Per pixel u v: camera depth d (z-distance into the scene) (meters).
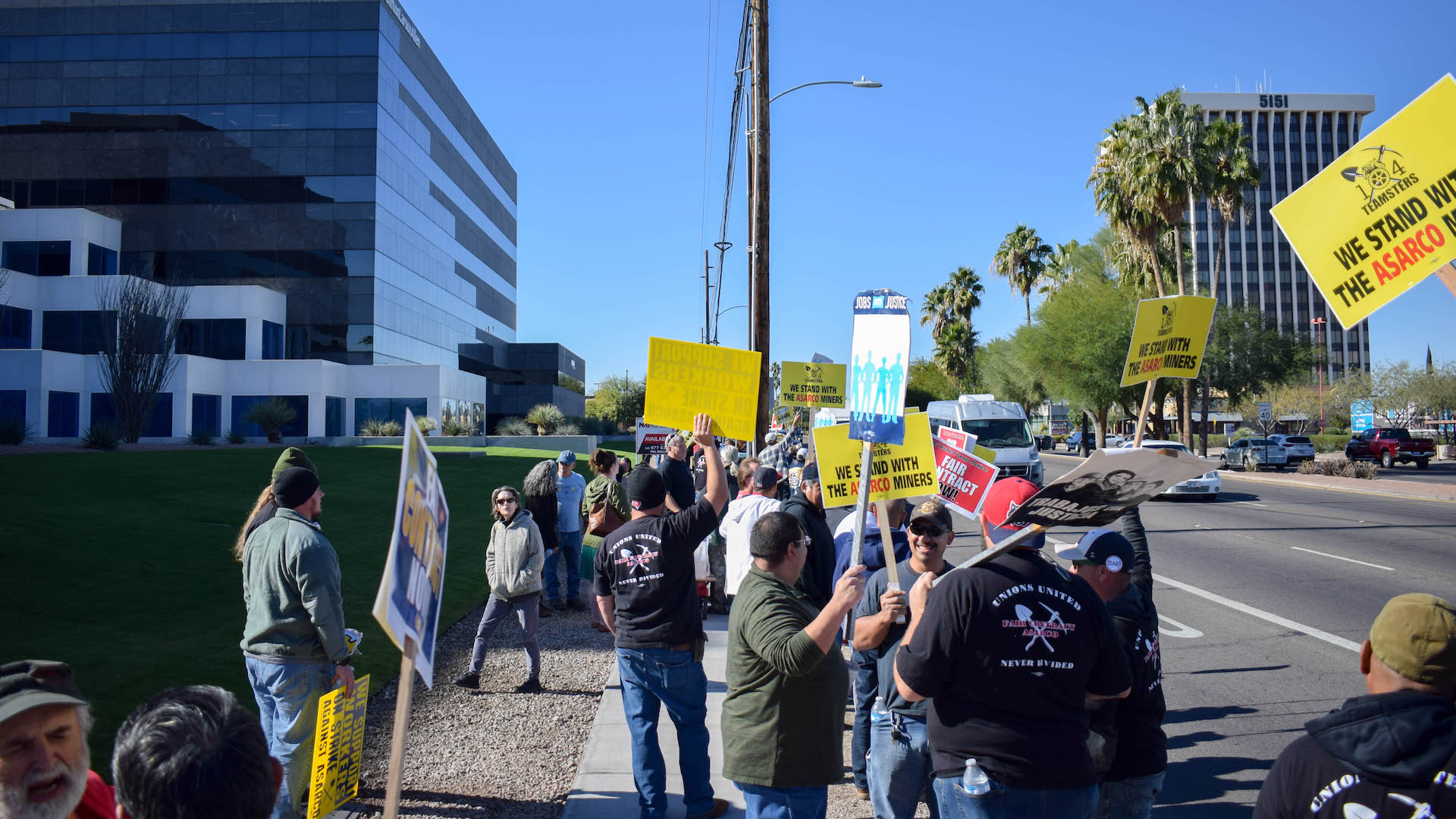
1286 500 23.77
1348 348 117.25
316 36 46.56
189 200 46.00
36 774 1.92
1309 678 7.21
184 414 38.94
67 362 36.66
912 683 2.71
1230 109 119.19
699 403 4.42
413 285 52.38
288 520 4.18
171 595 9.07
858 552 3.19
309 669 4.20
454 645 8.43
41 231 41.72
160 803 1.57
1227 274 117.94
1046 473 31.69
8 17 46.41
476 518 17.08
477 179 66.44
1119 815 3.30
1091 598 2.77
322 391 42.44
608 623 4.79
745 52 13.76
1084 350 42.31
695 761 4.57
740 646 3.44
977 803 2.60
